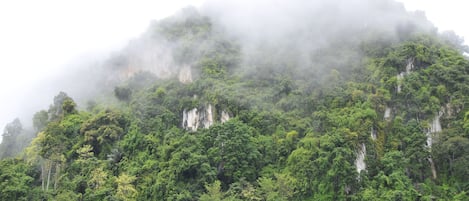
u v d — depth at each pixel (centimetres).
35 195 7044
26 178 7306
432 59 8925
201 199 6612
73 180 7525
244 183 7112
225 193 6919
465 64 8638
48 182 7625
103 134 8438
